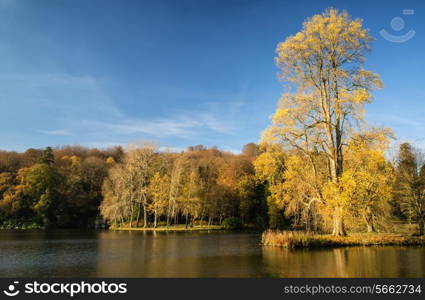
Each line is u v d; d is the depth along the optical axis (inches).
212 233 2389.3
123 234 2229.3
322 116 1235.9
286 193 1334.9
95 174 3590.1
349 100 1143.0
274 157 1278.3
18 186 3061.0
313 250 1075.3
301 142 1235.2
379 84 1159.6
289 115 1197.1
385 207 1385.3
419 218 1577.3
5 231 2578.7
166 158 3289.9
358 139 1192.2
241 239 1748.3
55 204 3083.2
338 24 1174.3
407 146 1774.1
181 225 3137.3
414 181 1642.5
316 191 1234.0
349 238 1164.5
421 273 694.5
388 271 714.2
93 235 2114.9
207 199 3107.8
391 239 1178.0
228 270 750.5
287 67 1237.7
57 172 3243.1
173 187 2834.6
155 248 1259.2
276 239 1197.7
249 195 3179.1
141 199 3070.9
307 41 1189.7
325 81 1244.5
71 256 1031.0
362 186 1155.3
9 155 3550.7
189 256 1002.7
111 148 4830.2
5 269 805.2
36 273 751.1
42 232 2450.8
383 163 1225.4
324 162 1358.3
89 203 3358.8
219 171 3467.0
